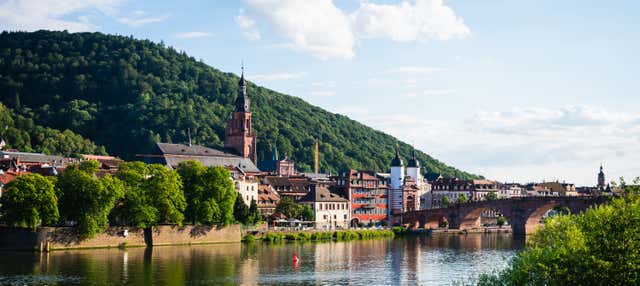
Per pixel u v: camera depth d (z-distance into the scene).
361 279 143.00
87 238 179.25
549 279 80.38
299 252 189.88
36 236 170.25
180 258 167.62
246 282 136.88
